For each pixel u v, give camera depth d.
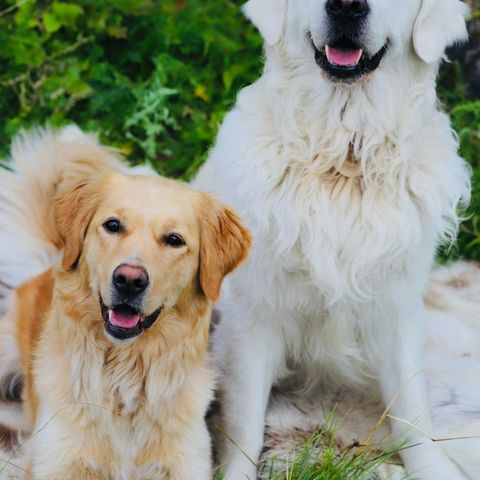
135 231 3.98
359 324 4.86
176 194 4.18
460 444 4.80
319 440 4.76
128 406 4.28
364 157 4.58
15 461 4.55
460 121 7.20
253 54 7.36
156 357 4.26
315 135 4.59
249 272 4.72
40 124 6.93
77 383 4.22
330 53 4.45
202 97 7.19
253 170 4.66
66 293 4.20
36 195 5.66
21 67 7.13
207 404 4.49
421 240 4.65
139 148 6.96
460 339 5.71
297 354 5.04
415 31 4.59
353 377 5.08
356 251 4.59
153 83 6.98
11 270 5.50
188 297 4.25
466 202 4.93
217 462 4.76
